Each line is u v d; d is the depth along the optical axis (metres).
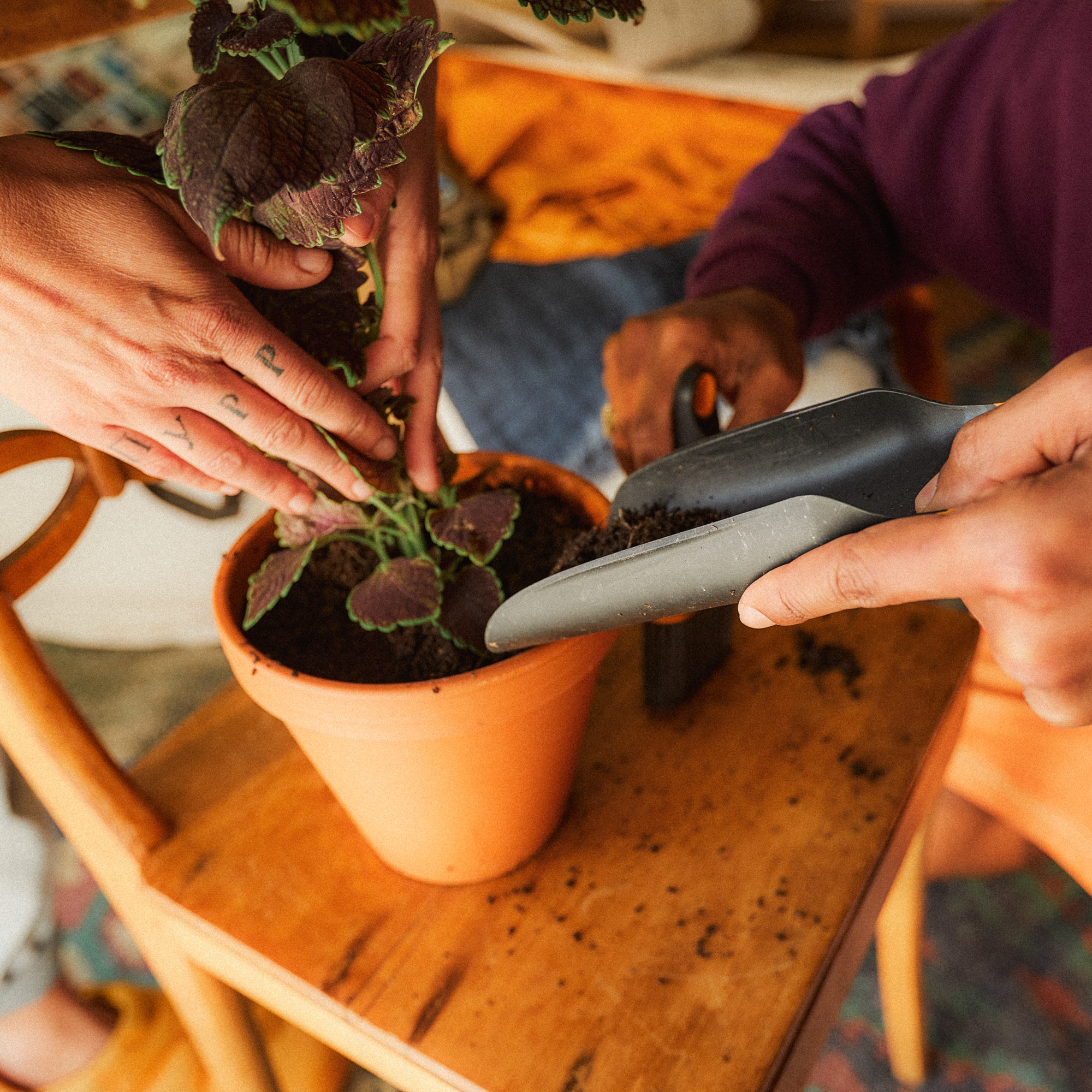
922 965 1.15
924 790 0.65
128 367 0.40
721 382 0.70
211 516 0.99
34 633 1.57
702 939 0.53
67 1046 0.94
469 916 0.56
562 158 1.82
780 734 0.66
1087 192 0.73
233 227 0.38
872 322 1.50
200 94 0.32
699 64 2.33
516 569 0.56
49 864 0.87
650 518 0.50
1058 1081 1.03
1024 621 0.32
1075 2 0.74
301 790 0.65
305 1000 0.53
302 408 0.42
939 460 0.44
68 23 0.47
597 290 1.50
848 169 0.94
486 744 0.48
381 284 0.47
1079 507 0.31
